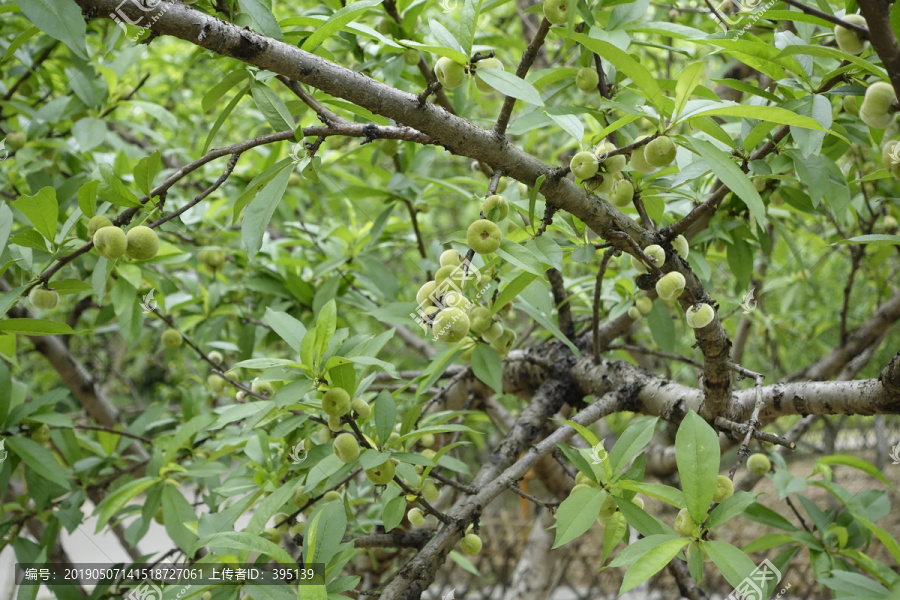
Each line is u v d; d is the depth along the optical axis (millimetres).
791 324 4168
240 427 2541
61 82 3285
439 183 2359
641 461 1613
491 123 2562
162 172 3281
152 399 5590
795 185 2225
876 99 1232
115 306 2346
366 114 1672
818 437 4852
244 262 3111
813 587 3467
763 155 1709
